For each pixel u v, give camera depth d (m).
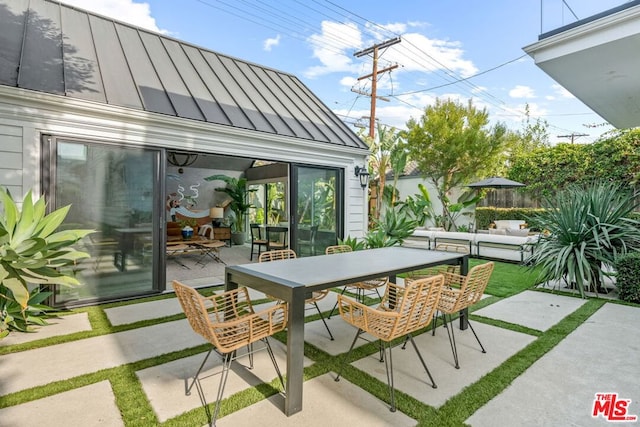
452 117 10.98
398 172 11.41
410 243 8.48
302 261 3.08
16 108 3.59
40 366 2.52
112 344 2.93
